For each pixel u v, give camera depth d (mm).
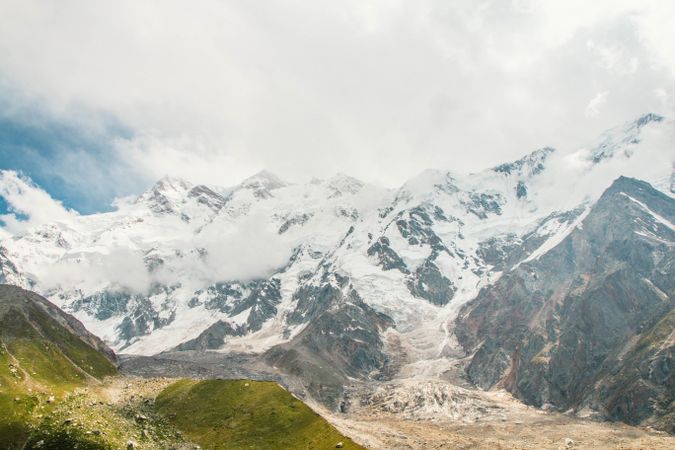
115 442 110812
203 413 141875
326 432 124062
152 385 172625
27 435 113750
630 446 180625
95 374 175375
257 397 145125
